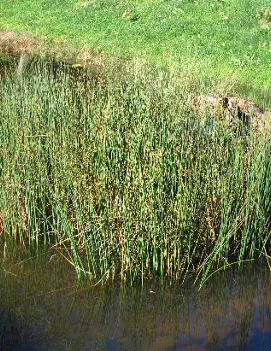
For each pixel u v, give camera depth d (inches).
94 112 230.4
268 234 223.0
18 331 175.6
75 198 201.0
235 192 215.6
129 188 197.3
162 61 447.5
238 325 182.2
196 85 284.5
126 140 209.3
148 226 197.8
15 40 580.4
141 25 613.0
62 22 654.5
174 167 204.1
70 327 178.2
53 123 236.2
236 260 216.1
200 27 589.9
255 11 616.4
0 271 207.2
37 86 273.9
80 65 459.8
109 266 201.2
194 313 188.2
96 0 692.7
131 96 243.3
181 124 221.6
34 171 222.2
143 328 179.6
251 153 219.9
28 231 223.5
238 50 522.9
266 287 202.8
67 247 221.1
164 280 200.2
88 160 211.5
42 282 200.8
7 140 229.8
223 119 231.5
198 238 203.9
